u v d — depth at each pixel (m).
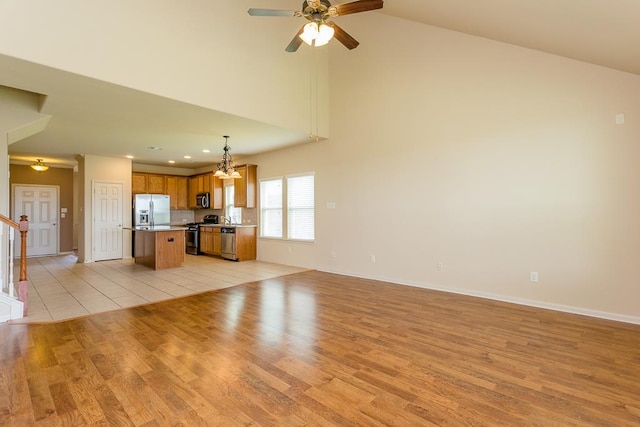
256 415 1.84
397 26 5.03
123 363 2.44
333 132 5.94
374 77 5.34
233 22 4.36
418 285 4.88
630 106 3.28
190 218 10.12
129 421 1.78
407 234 4.99
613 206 3.38
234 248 7.42
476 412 1.87
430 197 4.72
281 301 4.12
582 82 3.53
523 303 3.94
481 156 4.23
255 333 3.04
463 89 4.38
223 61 4.23
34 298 4.26
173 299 4.23
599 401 1.97
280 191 7.11
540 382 2.19
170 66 3.71
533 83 3.83
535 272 3.86
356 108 5.59
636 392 2.06
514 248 4.00
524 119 3.90
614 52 2.96
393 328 3.17
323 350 2.68
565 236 3.65
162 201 8.62
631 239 3.29
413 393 2.06
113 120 4.57
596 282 3.48
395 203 5.12
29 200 8.35
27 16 2.80
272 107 4.87
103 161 7.39
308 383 2.18
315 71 5.68
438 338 2.93
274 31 4.90
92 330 3.11
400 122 5.03
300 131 5.37
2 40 2.68
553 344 2.79
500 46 4.06
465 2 3.23
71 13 3.03
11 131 4.08
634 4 2.13
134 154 7.25
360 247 5.60
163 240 6.39
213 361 2.48
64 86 3.36
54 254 8.62
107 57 3.24
